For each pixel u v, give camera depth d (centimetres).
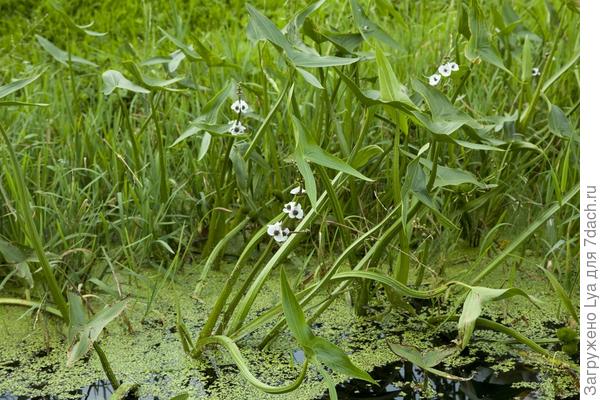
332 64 248
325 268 318
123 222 323
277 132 368
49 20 517
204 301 315
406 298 321
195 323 301
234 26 515
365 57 315
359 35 313
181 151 372
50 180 362
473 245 356
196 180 355
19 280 321
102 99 392
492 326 281
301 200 322
